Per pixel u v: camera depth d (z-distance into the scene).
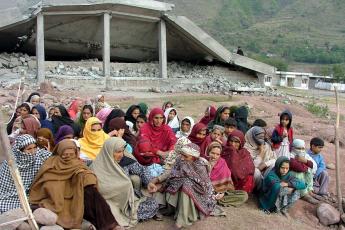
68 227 5.76
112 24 26.27
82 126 9.40
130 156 7.02
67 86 22.73
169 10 26.36
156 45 29.47
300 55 114.00
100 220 5.93
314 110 21.47
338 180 7.87
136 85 25.55
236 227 6.85
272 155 8.58
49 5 22.56
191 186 6.72
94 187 6.00
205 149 7.85
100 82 24.19
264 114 17.91
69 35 26.05
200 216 6.86
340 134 13.48
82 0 23.41
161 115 8.34
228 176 7.48
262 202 7.69
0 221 5.55
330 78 65.50
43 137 7.16
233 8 148.75
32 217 5.52
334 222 7.53
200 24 135.25
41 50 22.81
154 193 6.96
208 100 20.56
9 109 14.09
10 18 22.62
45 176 5.96
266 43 124.25
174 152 7.32
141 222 6.72
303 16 146.62
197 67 31.05
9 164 5.57
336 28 136.62
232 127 8.63
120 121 7.98
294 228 7.14
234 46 120.94
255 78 30.77
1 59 24.45
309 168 8.05
